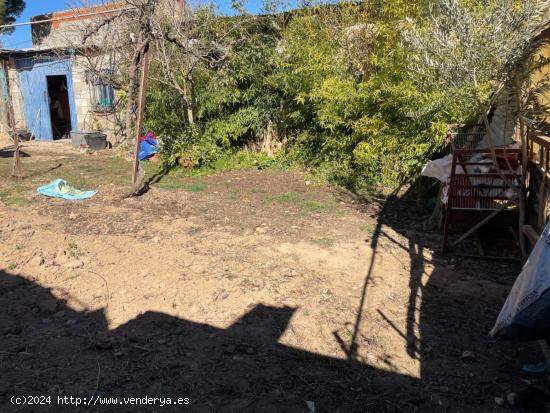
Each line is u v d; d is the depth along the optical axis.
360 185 8.72
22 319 4.10
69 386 3.25
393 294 4.62
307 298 4.50
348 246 5.84
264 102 11.06
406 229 6.52
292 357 3.62
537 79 5.46
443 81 4.67
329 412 3.06
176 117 11.46
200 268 5.09
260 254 5.51
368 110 8.43
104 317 4.14
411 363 3.58
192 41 10.34
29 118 17.27
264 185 9.05
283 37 10.20
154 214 7.04
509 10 4.24
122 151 13.42
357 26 8.92
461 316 4.24
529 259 3.14
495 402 3.16
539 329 2.92
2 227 6.32
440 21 4.70
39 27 16.23
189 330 3.96
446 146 7.05
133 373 3.40
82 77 14.65
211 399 3.16
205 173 10.15
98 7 11.81
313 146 10.38
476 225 5.60
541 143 4.61
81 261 5.18
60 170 10.62
